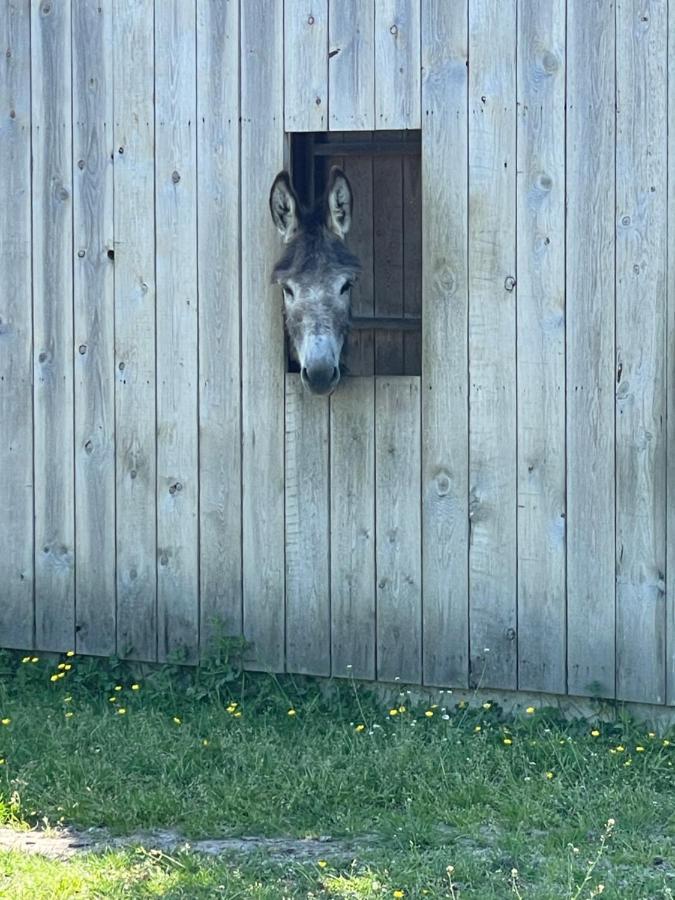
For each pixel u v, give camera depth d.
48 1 8.71
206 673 8.44
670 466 7.57
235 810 6.67
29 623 9.02
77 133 8.70
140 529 8.70
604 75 7.59
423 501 8.07
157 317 8.58
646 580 7.64
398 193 9.14
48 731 7.70
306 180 8.86
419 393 8.05
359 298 9.24
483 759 7.11
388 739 7.59
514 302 7.84
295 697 8.32
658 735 7.58
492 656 7.97
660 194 7.52
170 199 8.51
